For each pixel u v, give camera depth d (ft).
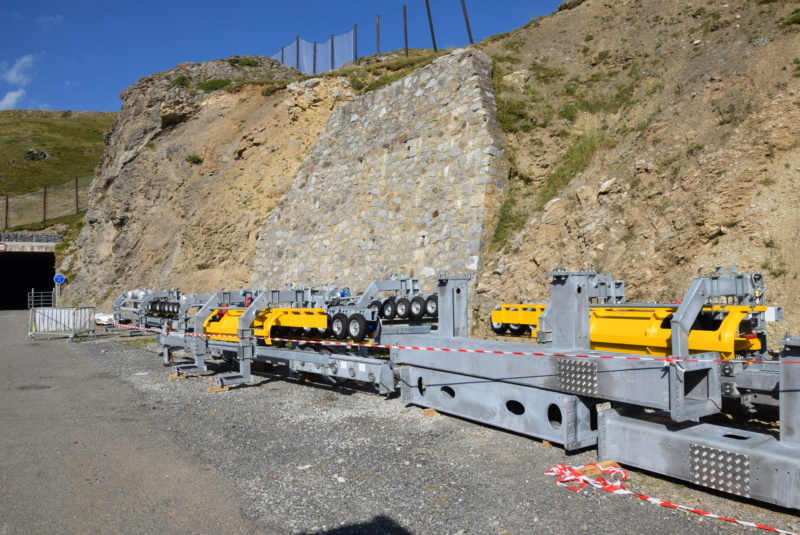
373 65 84.12
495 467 17.11
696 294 17.39
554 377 17.76
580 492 14.93
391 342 26.73
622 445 16.40
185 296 41.81
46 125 354.95
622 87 54.24
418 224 53.62
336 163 66.80
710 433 14.79
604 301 32.17
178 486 16.25
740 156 35.06
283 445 20.13
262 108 100.58
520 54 66.90
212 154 100.63
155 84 115.65
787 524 12.71
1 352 52.70
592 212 41.55
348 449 19.38
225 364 40.96
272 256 73.05
